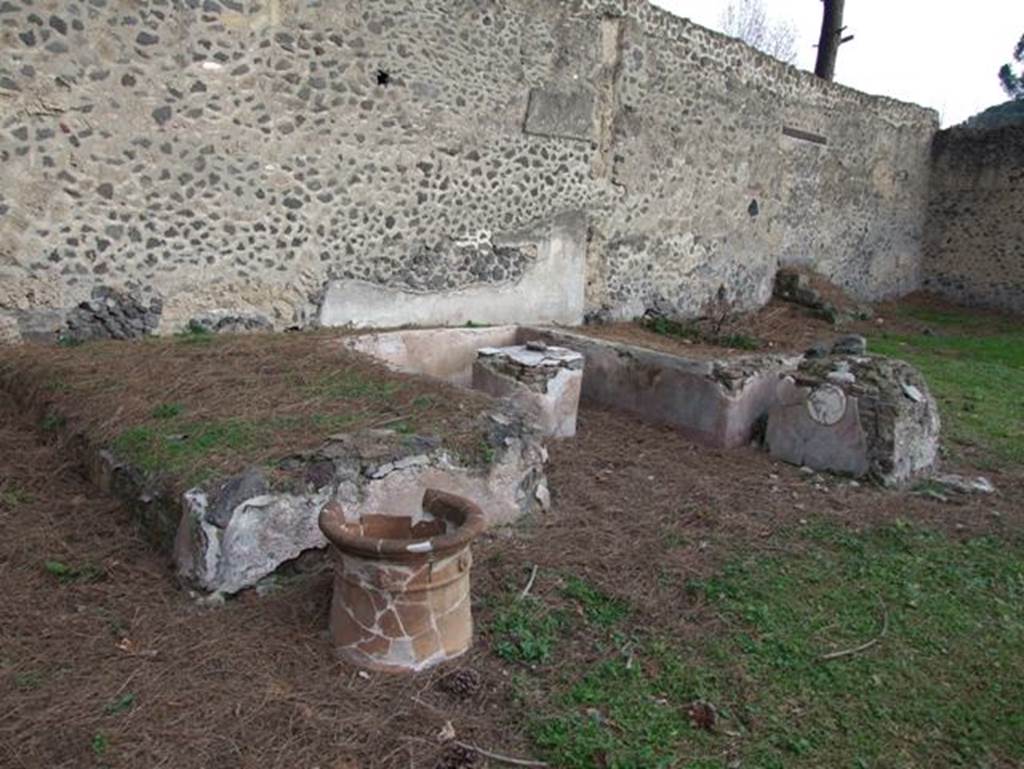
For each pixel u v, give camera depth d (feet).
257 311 18.83
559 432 16.56
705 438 16.88
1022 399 22.62
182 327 17.85
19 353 15.11
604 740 7.45
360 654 8.34
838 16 48.37
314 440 10.94
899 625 10.00
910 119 42.37
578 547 11.42
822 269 38.40
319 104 18.86
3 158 15.35
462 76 21.22
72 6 15.57
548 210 24.04
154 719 7.40
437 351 19.15
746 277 33.14
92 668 8.07
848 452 15.20
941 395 22.58
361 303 20.36
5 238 15.58
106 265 16.75
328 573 9.93
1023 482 15.61
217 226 17.95
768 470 15.47
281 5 17.95
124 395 12.67
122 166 16.62
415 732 7.48
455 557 8.40
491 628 9.18
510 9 21.91
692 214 29.37
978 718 8.35
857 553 12.00
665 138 27.45
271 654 8.47
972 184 43.98
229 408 12.23
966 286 44.73
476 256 22.48
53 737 7.11
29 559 9.86
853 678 8.83
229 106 17.66
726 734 7.75
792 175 34.68
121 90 16.35
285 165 18.63
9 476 11.59
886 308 41.88
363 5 19.10
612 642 9.16
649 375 17.92
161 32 16.61
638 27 25.49
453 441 11.46
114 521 10.67
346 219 19.77
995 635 9.95
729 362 16.98
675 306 29.53
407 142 20.47
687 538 12.07
